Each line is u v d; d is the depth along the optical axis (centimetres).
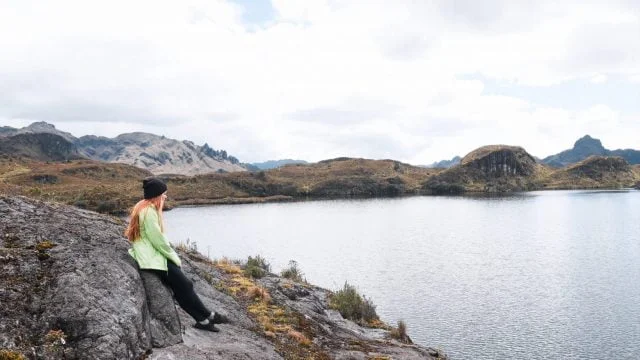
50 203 1021
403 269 5366
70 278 698
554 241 7762
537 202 19312
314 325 1596
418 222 11400
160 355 737
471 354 2753
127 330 689
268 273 2445
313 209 17125
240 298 1560
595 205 17075
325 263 5850
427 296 4097
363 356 1399
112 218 1196
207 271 1717
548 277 4859
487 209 15575
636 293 4141
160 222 834
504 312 3603
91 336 642
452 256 6281
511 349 2834
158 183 833
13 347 591
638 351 2786
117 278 746
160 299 812
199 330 948
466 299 3988
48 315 648
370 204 19562
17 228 811
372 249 7038
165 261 834
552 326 3269
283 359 1051
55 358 606
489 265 5581
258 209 17688
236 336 1045
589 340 2970
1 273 684
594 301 3894
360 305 2270
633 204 17400
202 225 11531
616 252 6512
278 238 8656
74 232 864
